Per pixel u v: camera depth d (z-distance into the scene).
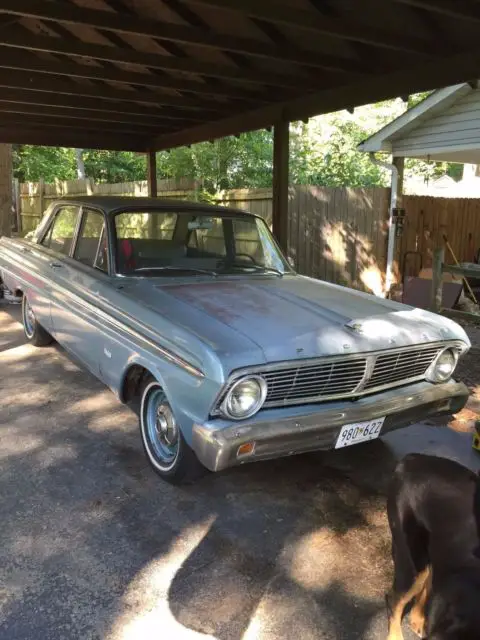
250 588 2.58
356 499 3.39
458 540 1.80
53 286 4.88
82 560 2.73
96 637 2.27
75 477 3.50
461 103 9.05
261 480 3.58
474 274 6.44
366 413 3.17
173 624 2.35
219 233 4.76
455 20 4.38
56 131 9.47
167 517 3.12
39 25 5.12
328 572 2.71
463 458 3.93
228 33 5.01
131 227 4.38
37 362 5.65
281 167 7.18
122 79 5.90
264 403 2.97
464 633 1.57
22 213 16.52
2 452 3.79
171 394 3.10
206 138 8.66
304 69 5.85
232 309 3.48
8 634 2.27
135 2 4.45
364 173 19.88
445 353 3.65
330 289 4.38
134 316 3.53
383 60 5.32
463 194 16.73
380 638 2.32
